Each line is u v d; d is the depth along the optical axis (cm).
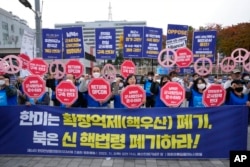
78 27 829
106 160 490
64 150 506
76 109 500
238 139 492
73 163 475
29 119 510
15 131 512
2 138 514
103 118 496
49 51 841
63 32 839
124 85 611
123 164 470
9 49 2762
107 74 748
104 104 579
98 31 823
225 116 490
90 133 501
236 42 4200
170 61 634
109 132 498
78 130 503
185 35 892
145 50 844
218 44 4403
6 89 578
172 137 493
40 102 684
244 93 590
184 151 493
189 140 493
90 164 470
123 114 494
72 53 840
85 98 583
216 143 493
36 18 1023
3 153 515
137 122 493
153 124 492
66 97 501
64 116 503
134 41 841
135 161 485
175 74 667
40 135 509
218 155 495
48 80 725
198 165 468
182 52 635
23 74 828
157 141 494
